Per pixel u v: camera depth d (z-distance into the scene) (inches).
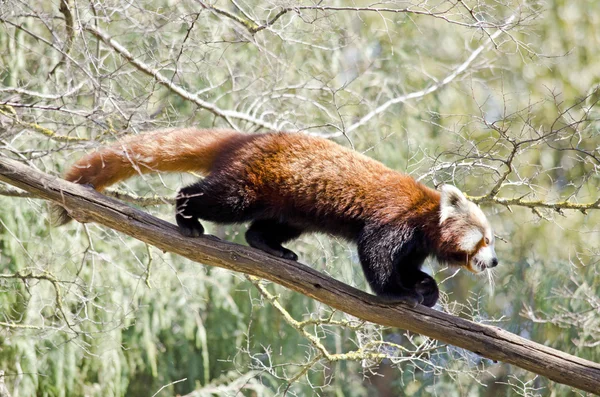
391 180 331.0
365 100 511.5
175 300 588.4
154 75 402.9
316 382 601.0
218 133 336.2
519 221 627.8
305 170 319.9
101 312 519.2
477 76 639.1
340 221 323.6
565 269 596.4
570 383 285.0
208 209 316.8
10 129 311.0
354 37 550.6
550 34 654.5
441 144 579.2
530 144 389.1
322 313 464.4
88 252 426.3
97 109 304.2
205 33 499.5
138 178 497.0
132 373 572.4
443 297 418.0
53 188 299.0
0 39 461.7
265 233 339.3
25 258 481.1
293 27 509.7
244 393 598.5
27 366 487.2
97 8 358.6
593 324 541.3
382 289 305.9
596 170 374.9
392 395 636.7
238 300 621.9
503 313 608.4
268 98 485.4
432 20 681.6
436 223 331.9
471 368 454.0
